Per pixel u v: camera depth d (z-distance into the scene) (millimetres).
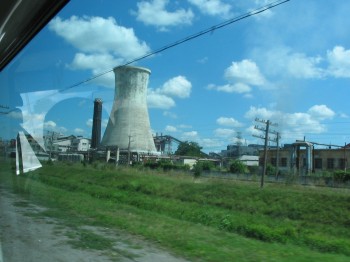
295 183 18281
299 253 7828
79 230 9219
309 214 14469
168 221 12516
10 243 7656
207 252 7703
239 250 7891
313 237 9539
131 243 8352
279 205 16297
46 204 10891
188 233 10109
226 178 26984
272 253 7770
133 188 20234
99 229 9836
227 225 12188
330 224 12797
